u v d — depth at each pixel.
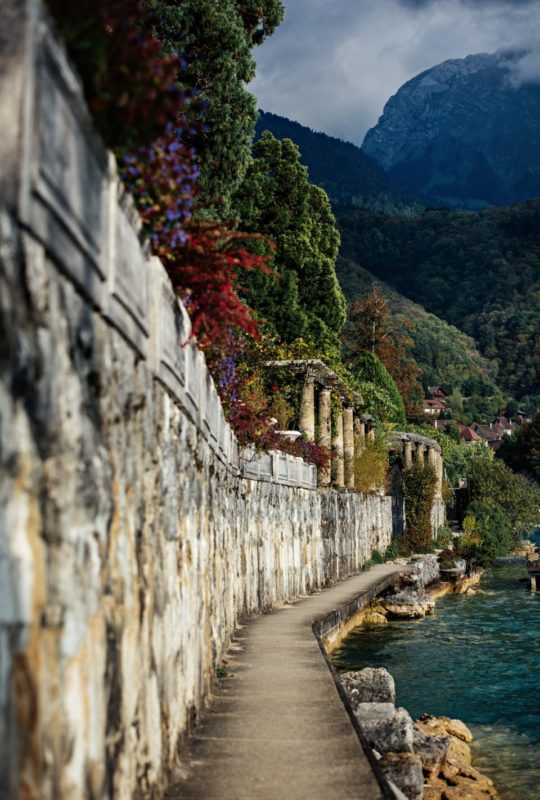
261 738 8.74
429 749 13.51
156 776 6.14
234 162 22.09
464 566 49.41
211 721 9.49
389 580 34.59
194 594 8.82
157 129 4.62
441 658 24.89
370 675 15.34
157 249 6.57
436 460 61.31
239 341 15.84
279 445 23.80
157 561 6.38
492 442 179.88
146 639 5.82
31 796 3.15
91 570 4.23
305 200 41.25
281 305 39.50
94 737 4.18
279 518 23.06
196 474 9.16
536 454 123.81
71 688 3.77
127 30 4.40
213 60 21.23
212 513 11.30
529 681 21.73
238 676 12.41
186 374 8.06
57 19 3.90
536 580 45.41
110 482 4.78
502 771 14.45
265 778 7.34
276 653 14.55
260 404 19.92
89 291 4.35
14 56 3.27
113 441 5.00
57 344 3.78
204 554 10.02
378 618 32.19
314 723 9.43
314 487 28.72
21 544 3.20
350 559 35.94
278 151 41.16
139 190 5.84
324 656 14.20
